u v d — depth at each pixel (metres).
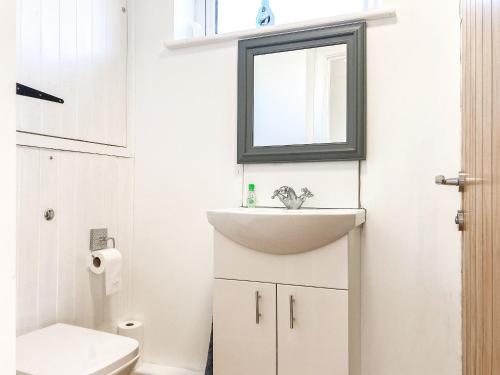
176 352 2.02
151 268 2.09
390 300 1.64
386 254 1.65
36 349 1.34
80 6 1.81
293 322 1.44
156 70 2.10
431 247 1.58
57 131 1.69
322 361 1.40
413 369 1.60
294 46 1.80
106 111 1.96
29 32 1.56
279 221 1.38
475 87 0.78
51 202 1.66
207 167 1.99
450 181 1.05
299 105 1.80
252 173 1.90
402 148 1.64
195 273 1.99
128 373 1.37
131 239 2.13
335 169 1.75
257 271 1.50
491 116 0.56
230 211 1.53
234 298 1.54
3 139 0.40
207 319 1.96
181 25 2.11
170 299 2.04
